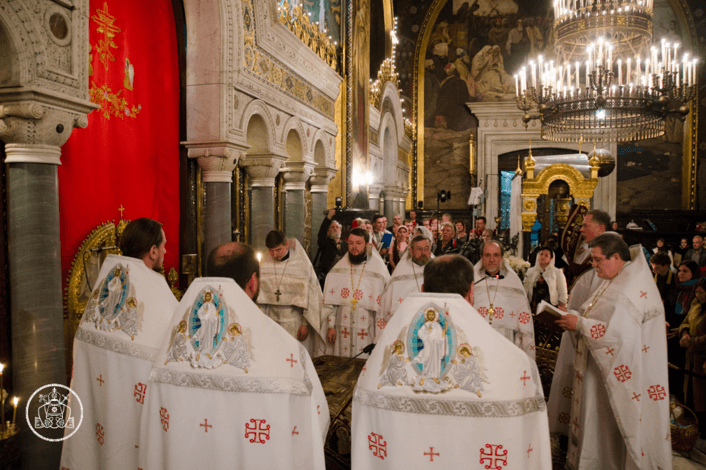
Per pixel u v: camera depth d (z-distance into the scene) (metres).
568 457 3.21
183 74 5.60
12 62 2.92
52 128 3.12
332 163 9.87
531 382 1.70
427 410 1.62
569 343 3.54
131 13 4.79
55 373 3.19
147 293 2.12
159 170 5.28
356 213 9.38
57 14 3.16
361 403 1.74
